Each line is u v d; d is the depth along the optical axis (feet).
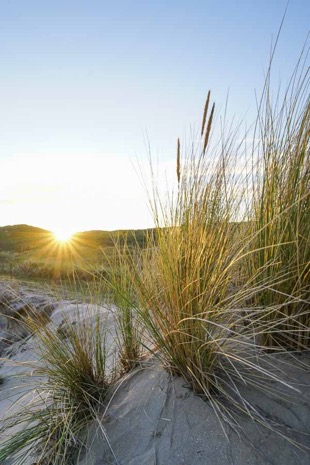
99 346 9.86
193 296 7.48
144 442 7.00
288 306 7.77
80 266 11.32
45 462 7.69
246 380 7.52
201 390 7.50
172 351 7.97
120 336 11.10
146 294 8.62
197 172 8.39
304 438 6.15
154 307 8.45
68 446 7.77
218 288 7.66
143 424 7.38
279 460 5.92
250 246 8.18
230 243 8.05
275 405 6.82
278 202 7.90
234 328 8.40
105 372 10.19
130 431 7.38
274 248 7.76
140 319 9.29
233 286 8.68
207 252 7.62
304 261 7.55
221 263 7.50
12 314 19.79
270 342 7.88
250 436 6.39
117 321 11.21
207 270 7.57
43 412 9.03
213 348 7.43
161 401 7.64
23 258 58.65
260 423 6.55
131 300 9.69
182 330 7.57
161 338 8.21
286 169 8.13
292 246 7.70
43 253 63.82
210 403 7.20
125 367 9.75
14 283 27.32
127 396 8.44
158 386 8.09
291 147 8.05
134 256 9.96
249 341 8.23
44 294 22.63
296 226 7.64
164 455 6.56
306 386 6.99
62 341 10.01
